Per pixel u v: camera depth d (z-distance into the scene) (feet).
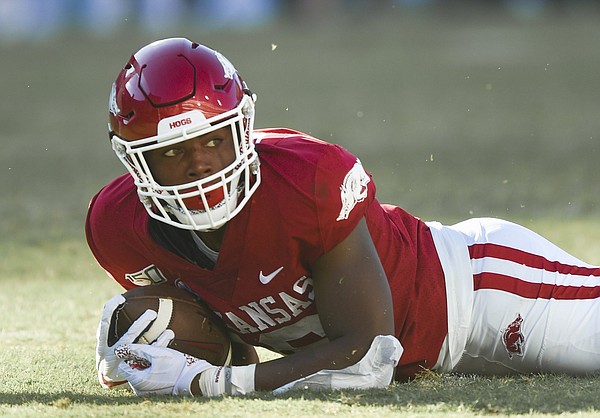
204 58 37.91
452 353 43.24
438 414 34.47
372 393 37.60
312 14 374.02
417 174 124.06
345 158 38.91
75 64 270.26
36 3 354.54
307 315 40.06
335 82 231.30
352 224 38.14
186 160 36.96
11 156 147.43
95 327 57.67
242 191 37.88
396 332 41.86
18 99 216.74
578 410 35.37
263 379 37.86
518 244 44.78
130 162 38.29
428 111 187.52
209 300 40.19
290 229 37.68
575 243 81.87
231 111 37.14
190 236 39.83
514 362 44.19
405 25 349.61
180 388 37.91
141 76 37.47
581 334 43.75
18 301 65.46
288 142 39.63
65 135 168.96
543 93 205.36
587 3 368.68
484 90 212.23
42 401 38.01
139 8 364.38
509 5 371.97
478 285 43.50
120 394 39.73
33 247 86.48
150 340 39.17
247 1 375.66
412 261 42.47
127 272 42.65
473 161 134.31
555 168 127.24
